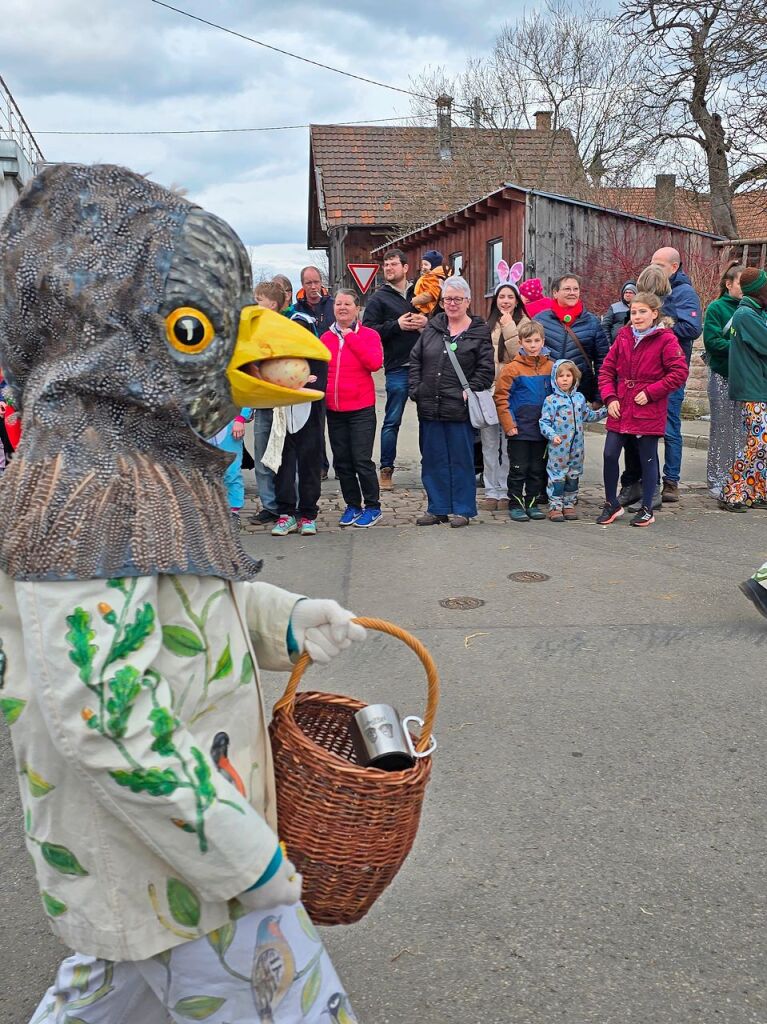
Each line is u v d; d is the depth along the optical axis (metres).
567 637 5.05
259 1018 1.47
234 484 7.50
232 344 1.39
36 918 2.83
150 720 1.25
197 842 1.28
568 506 8.04
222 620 1.42
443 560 6.75
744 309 7.78
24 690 1.34
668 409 8.34
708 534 7.37
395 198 27.67
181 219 1.34
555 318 8.27
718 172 20.77
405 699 4.29
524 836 3.15
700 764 3.62
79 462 1.28
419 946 2.63
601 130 25.66
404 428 13.94
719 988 2.45
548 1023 2.34
